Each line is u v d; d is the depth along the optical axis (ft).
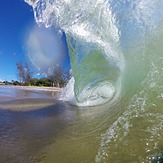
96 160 7.23
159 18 15.14
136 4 15.78
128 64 15.81
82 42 17.47
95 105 18.03
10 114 15.31
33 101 23.03
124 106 13.20
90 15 16.58
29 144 9.13
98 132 9.84
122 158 7.08
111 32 16.55
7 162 7.55
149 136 8.20
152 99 11.12
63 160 7.52
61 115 14.73
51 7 17.63
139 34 15.60
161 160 6.67
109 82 18.01
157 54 13.85
